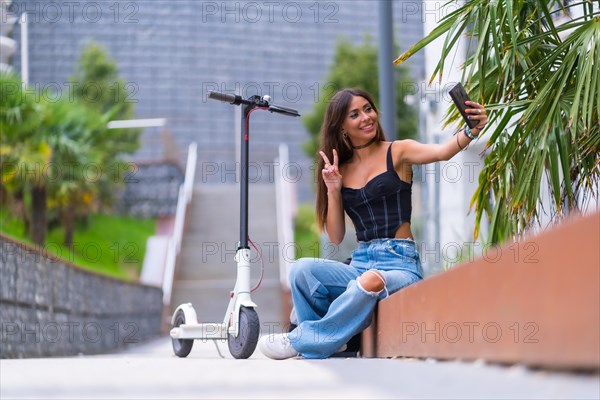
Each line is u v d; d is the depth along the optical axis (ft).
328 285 12.21
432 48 31.09
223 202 68.95
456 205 31.55
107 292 33.65
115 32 84.43
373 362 8.71
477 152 30.35
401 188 12.25
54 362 10.67
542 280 5.24
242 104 13.57
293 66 87.66
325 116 12.88
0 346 19.49
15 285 21.03
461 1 25.14
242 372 7.29
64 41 79.77
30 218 46.32
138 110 84.84
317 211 13.33
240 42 87.30
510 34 13.42
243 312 12.77
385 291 11.57
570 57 12.83
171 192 70.38
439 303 7.97
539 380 5.03
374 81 72.64
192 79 86.07
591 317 4.60
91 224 63.82
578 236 4.75
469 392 5.00
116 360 11.39
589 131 12.04
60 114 45.32
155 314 46.03
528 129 12.99
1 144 41.06
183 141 85.15
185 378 6.71
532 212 12.93
